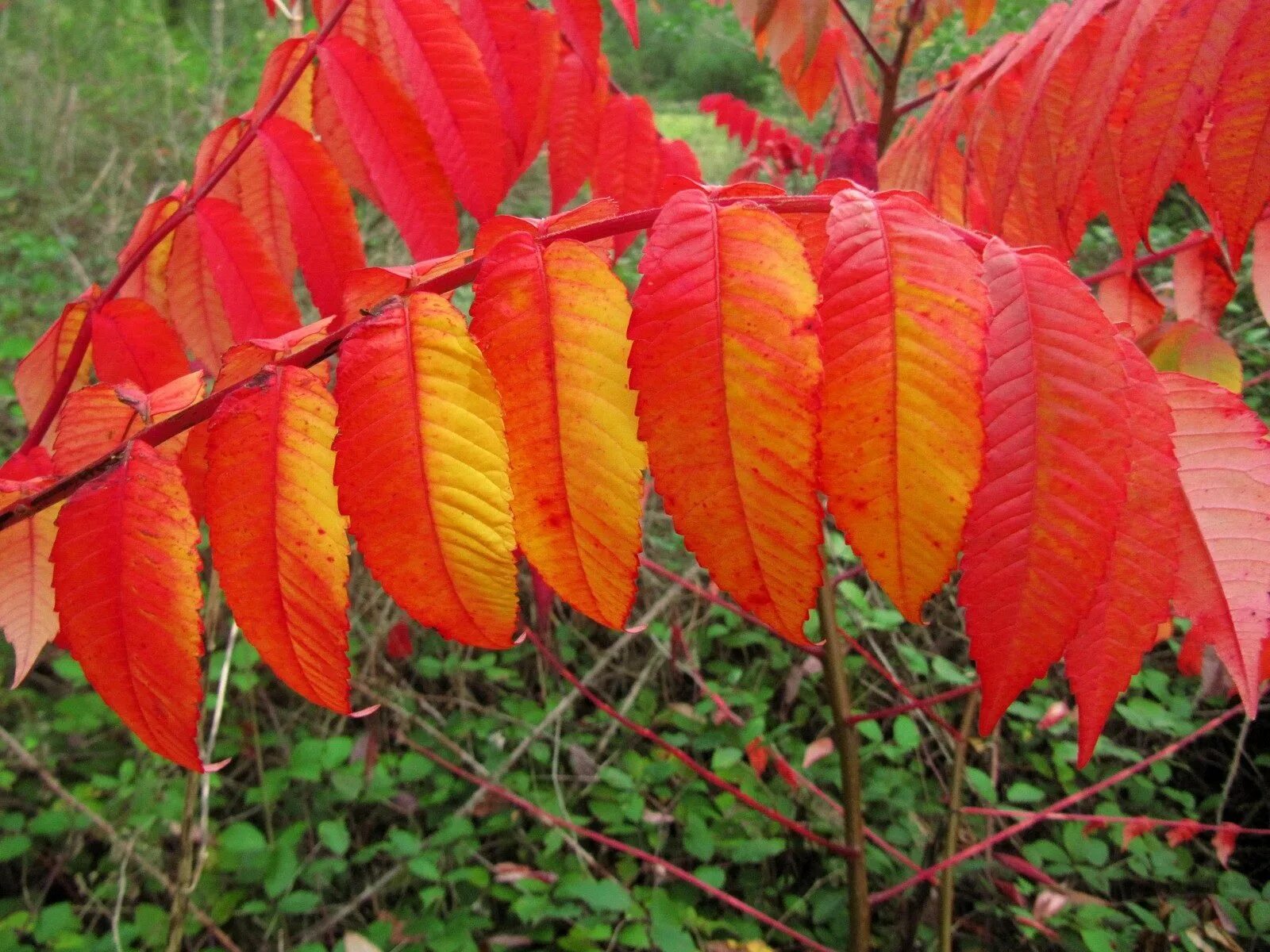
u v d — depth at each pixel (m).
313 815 1.14
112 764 1.16
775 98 2.24
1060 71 0.38
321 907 1.01
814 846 1.04
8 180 2.36
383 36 0.40
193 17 3.19
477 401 0.25
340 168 0.42
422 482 0.25
